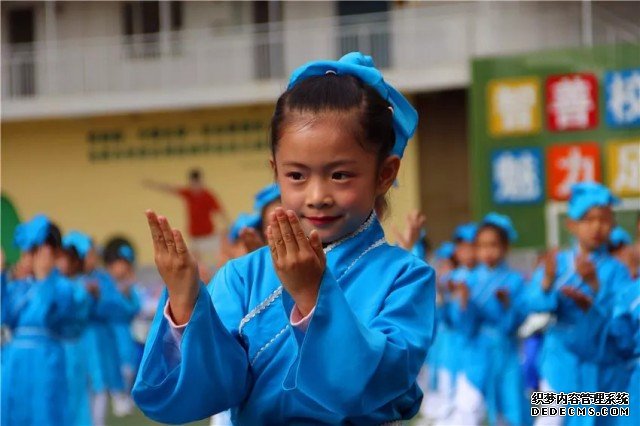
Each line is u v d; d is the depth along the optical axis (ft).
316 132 10.49
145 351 10.68
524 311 39.91
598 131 70.85
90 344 47.01
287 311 10.09
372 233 11.19
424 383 58.70
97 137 90.68
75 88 90.27
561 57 71.61
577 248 28.58
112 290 48.24
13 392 35.04
